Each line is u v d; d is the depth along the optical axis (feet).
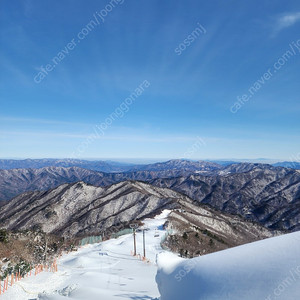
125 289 75.97
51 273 102.06
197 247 233.76
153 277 94.43
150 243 199.11
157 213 385.09
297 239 34.19
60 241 203.72
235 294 30.99
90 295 66.44
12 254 131.13
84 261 126.41
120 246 179.32
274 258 32.53
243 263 34.55
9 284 80.07
